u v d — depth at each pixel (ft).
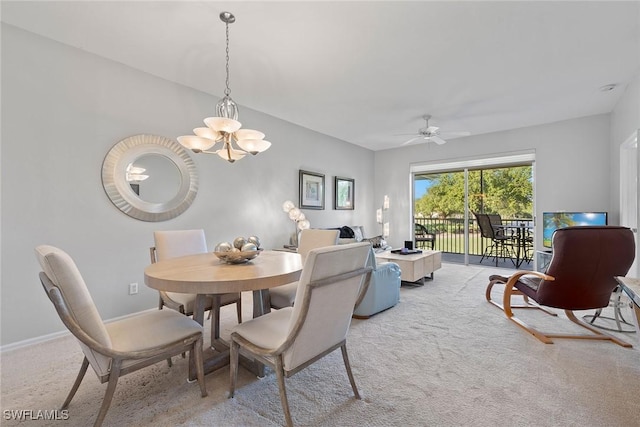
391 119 14.46
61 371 6.22
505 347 7.19
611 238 7.04
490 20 7.02
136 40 7.89
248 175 12.94
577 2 6.41
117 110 9.02
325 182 17.34
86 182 8.43
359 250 4.73
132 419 4.70
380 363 6.46
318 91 11.18
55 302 3.71
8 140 7.24
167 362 6.38
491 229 18.66
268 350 4.52
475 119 14.42
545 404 5.05
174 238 8.34
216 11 6.69
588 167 14.02
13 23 7.17
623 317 9.12
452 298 11.25
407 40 7.85
